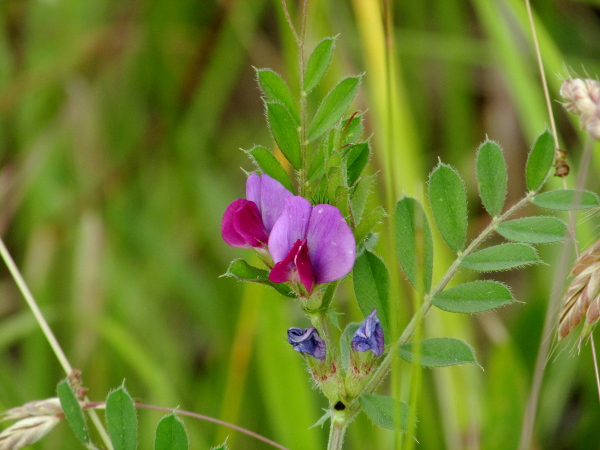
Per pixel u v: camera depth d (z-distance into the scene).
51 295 0.77
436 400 0.62
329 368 0.45
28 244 0.79
